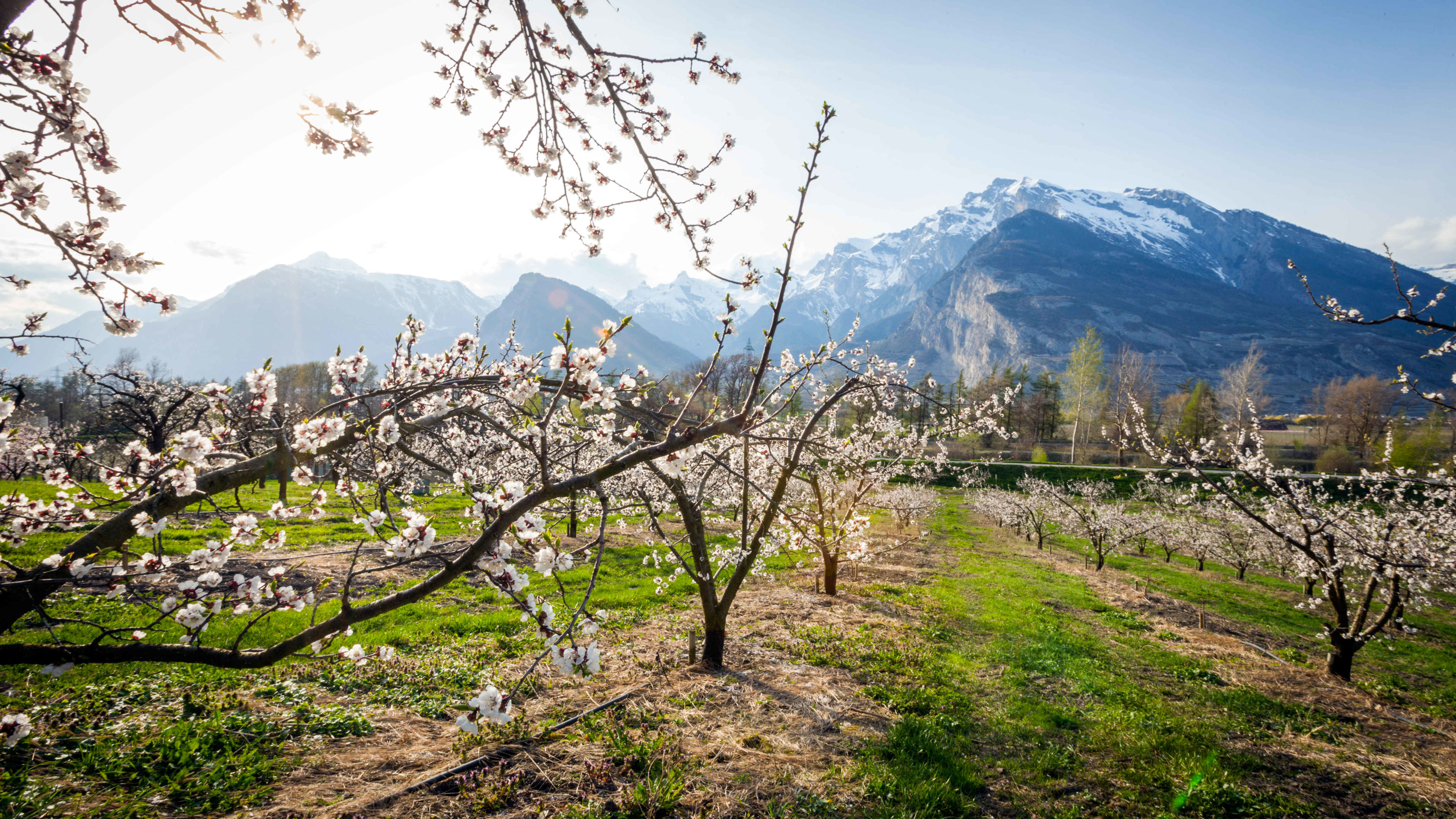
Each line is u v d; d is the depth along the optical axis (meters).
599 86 4.62
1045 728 7.87
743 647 10.20
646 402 4.68
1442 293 5.31
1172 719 8.35
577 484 3.61
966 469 48.41
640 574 16.67
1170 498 31.09
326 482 4.22
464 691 7.62
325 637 3.33
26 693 6.45
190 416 18.61
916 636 11.61
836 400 8.97
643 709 7.24
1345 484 14.66
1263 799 6.46
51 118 2.72
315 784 5.24
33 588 3.02
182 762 5.32
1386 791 6.83
